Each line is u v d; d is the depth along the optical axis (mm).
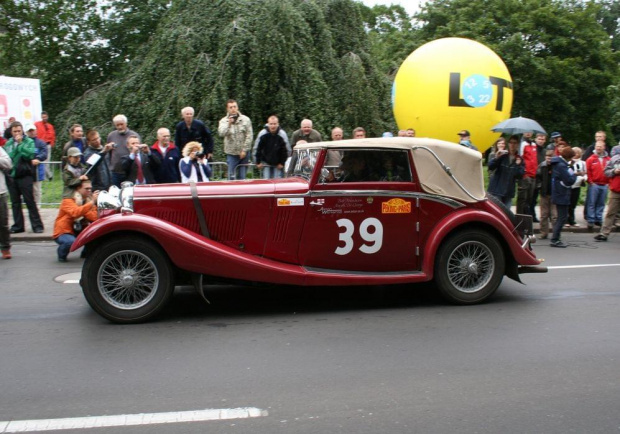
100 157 8539
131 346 4828
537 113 25750
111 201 5777
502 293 6582
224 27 15555
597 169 11539
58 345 4859
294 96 15164
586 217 12039
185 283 5820
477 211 5953
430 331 5191
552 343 4875
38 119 15391
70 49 24156
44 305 6117
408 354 4609
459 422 3471
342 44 17812
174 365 4391
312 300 6289
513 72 25203
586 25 26734
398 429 3381
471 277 6043
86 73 24516
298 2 16469
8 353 4672
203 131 9805
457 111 13492
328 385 4012
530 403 3730
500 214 6090
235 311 5883
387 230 5840
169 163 8859
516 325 5367
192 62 15109
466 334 5105
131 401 3760
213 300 6301
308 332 5180
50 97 24203
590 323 5441
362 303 6164
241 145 10586
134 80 16062
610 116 28844
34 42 24047
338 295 6484
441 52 13812
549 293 6582
